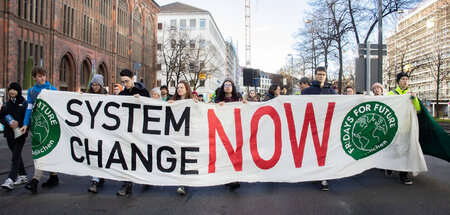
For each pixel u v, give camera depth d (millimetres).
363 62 11820
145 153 5328
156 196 5020
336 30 23484
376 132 5637
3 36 22922
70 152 5367
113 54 38625
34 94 5477
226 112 5477
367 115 5641
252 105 5527
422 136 6059
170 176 5258
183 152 5324
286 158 5469
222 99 5957
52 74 27766
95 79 5805
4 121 5246
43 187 5496
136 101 5418
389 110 5660
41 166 5289
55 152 5355
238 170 5367
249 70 17578
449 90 67812
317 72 5992
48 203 4598
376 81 11805
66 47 29672
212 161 5344
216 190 5391
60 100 5430
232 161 5371
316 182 5887
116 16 38969
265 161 5426
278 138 5500
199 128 5395
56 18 28172
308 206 4469
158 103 5414
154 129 5383
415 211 4227
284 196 4977
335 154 5543
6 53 22984
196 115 5422
